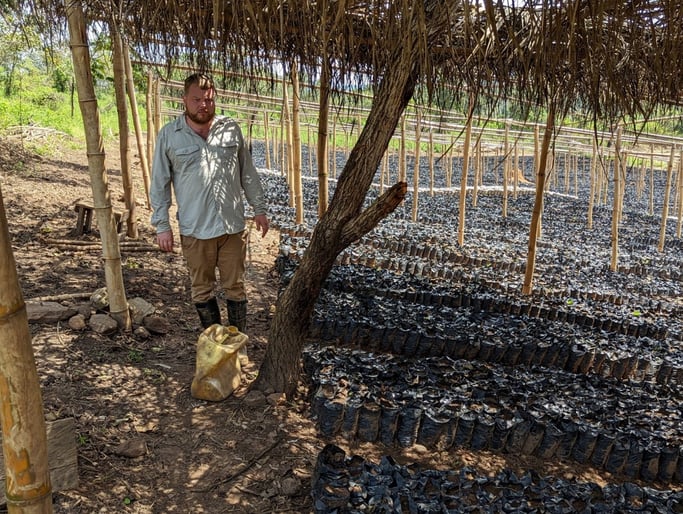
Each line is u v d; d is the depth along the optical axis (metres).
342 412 3.60
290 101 11.66
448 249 9.87
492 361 5.30
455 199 18.14
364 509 2.71
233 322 4.33
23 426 1.59
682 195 13.85
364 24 2.84
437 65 3.57
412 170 27.30
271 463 3.19
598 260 10.74
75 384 3.64
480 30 2.71
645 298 8.31
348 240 3.53
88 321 4.44
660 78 2.41
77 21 3.81
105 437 3.19
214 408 3.66
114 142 19.28
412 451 3.64
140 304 4.77
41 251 6.16
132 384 3.78
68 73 9.92
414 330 5.31
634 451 3.66
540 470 3.64
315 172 22.48
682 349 5.99
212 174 3.80
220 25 2.70
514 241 11.84
